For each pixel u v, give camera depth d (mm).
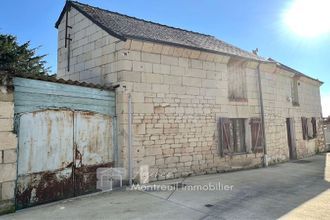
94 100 6156
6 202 4449
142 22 9320
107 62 6992
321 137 14695
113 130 6496
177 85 7457
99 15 8047
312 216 4250
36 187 4984
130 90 6586
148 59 6961
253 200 5121
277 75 11148
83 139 5852
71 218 4180
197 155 7715
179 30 10359
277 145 10500
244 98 9297
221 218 4145
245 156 9047
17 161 4699
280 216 4250
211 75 8305
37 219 4145
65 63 8555
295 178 7289
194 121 7734
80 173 5738
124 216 4238
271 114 10414
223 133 8297
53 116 5332
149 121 6844
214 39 11273
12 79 4633
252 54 10969
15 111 4746
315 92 14672
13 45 11812
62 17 8852
